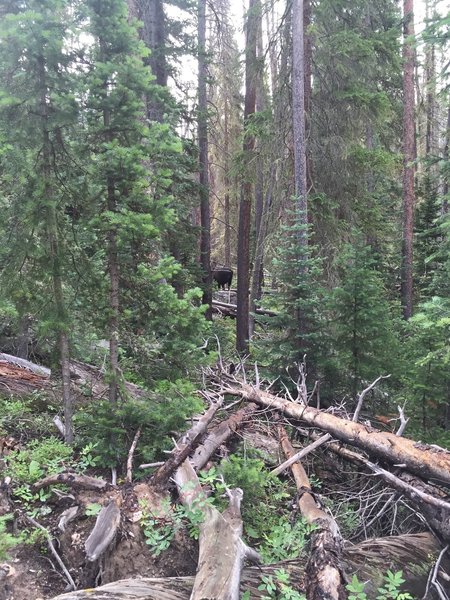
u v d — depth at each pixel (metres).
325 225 10.57
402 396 7.35
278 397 7.05
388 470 5.19
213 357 5.67
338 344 7.69
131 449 4.84
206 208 15.28
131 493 4.23
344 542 4.11
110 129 4.89
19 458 4.91
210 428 5.98
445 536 4.16
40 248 5.09
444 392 6.76
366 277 7.67
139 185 4.90
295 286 7.89
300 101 9.80
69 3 4.63
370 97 10.52
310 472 6.23
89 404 5.93
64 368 5.42
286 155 10.86
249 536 4.48
